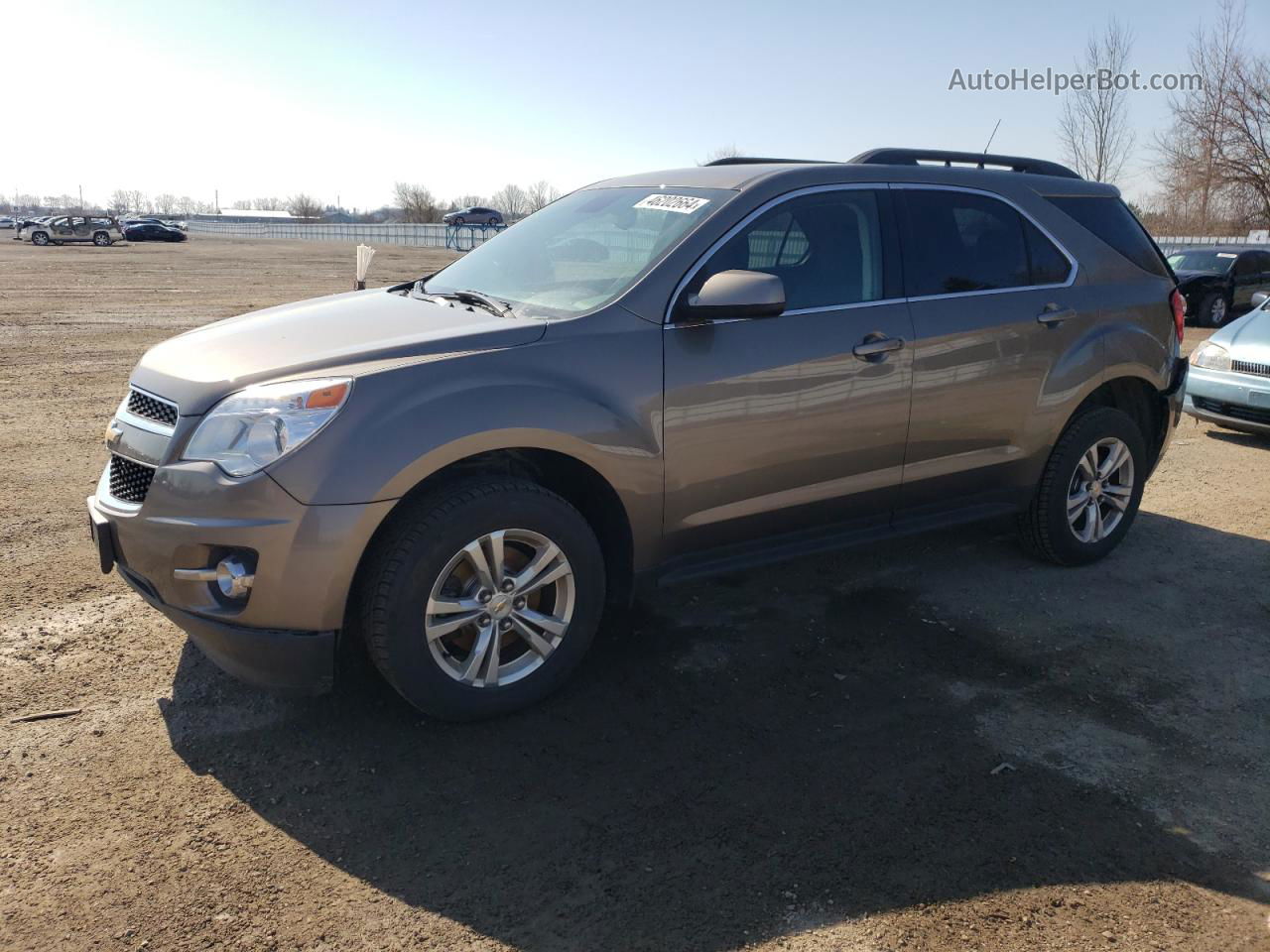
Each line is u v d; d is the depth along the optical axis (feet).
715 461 11.85
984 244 14.38
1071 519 16.01
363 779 9.78
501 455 10.94
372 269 107.04
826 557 16.55
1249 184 104.68
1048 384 14.80
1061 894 8.36
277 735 10.53
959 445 14.12
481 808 9.38
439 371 10.11
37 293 65.72
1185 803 9.77
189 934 7.65
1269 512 19.99
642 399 11.16
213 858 8.55
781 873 8.55
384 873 8.44
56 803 9.21
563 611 11.15
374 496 9.55
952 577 15.75
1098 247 15.71
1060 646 13.32
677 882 8.41
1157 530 18.65
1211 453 25.36
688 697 11.62
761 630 13.55
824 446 12.69
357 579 10.26
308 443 9.45
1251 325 26.68
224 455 9.60
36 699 11.07
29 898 7.96
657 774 10.03
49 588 14.17
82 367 34.76
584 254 12.75
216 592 9.79
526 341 10.70
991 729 11.09
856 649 13.03
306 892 8.17
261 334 11.35
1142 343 15.97
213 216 426.10
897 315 13.15
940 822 9.32
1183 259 62.80
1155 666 12.77
